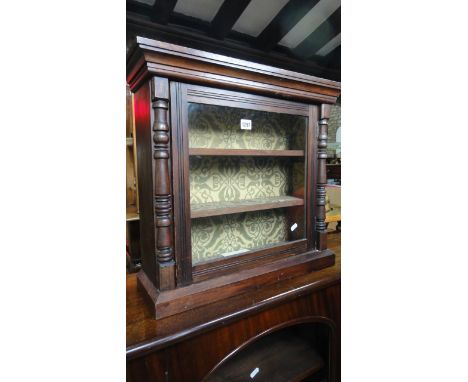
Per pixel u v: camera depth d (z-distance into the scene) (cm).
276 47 181
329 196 147
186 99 61
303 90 76
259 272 73
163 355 54
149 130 60
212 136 74
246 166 84
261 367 85
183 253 63
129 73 64
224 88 65
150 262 67
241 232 82
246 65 64
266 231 87
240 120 79
